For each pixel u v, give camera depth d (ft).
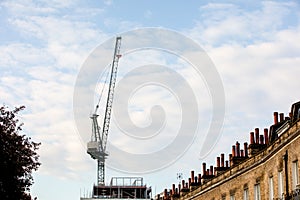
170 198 285.64
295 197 121.29
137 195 393.70
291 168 124.98
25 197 134.72
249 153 160.45
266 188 145.18
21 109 129.29
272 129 147.84
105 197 380.58
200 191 211.41
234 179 172.55
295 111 125.39
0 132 123.24
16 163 122.72
